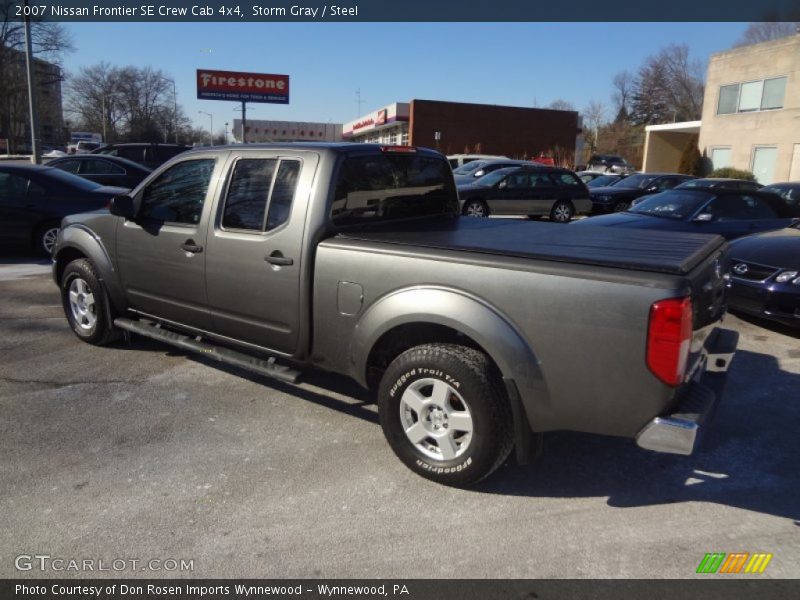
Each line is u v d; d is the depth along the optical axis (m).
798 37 25.19
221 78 46.59
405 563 2.83
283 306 3.93
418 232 4.02
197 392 4.69
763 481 3.57
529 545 2.96
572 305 2.93
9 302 7.14
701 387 3.21
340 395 4.66
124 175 14.19
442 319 3.22
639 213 9.34
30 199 9.48
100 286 5.31
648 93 78.50
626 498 3.38
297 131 61.59
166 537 2.99
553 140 43.25
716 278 3.43
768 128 26.89
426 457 3.46
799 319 5.90
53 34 50.72
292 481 3.49
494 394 3.18
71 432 4.03
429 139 41.41
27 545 2.92
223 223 4.25
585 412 3.01
